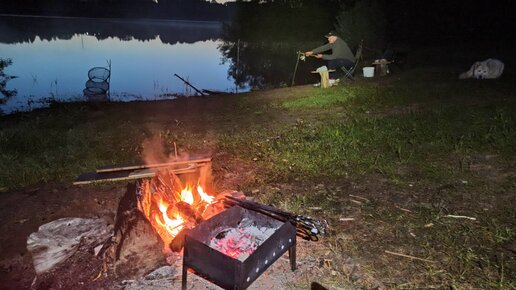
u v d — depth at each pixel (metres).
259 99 11.45
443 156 6.06
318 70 12.49
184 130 8.26
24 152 6.68
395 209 4.66
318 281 3.49
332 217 4.53
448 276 3.49
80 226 4.15
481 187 5.07
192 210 4.14
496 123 7.23
